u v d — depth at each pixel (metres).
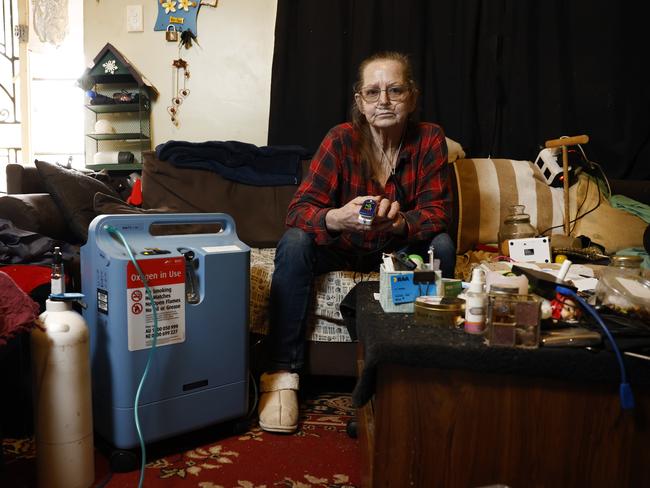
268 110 2.47
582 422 0.71
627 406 0.67
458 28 2.21
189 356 1.13
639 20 2.11
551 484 0.73
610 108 2.15
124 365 1.04
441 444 0.74
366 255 1.48
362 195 1.52
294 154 2.12
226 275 1.19
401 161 1.51
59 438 0.93
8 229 1.32
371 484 0.76
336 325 1.46
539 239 1.55
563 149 1.91
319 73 2.29
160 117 2.50
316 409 1.42
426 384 0.74
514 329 0.70
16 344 1.18
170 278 1.09
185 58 2.47
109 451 1.07
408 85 1.44
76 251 1.45
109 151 2.48
